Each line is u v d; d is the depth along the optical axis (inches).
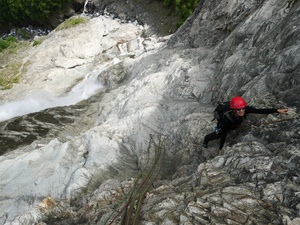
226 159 222.8
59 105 655.1
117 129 421.4
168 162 336.2
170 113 412.8
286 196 169.3
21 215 284.2
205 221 166.6
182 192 202.2
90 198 295.0
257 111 229.5
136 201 223.6
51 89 706.2
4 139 546.9
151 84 503.2
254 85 291.9
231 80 361.7
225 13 555.2
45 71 767.7
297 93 244.2
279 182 179.0
